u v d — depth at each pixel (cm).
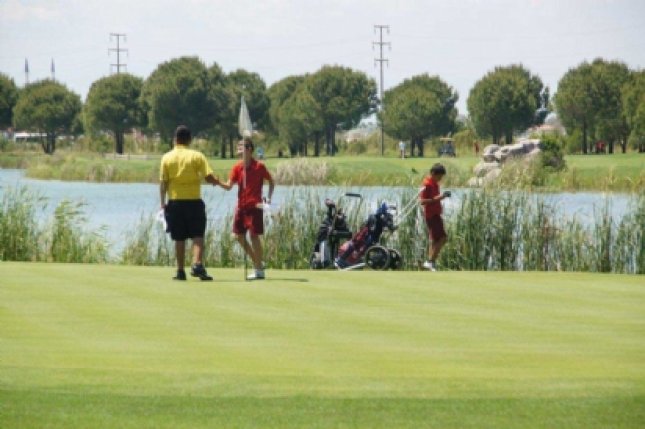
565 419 1936
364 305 3278
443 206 5500
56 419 1917
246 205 4119
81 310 3128
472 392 2119
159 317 3012
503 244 5422
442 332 2798
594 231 5403
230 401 2041
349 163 17738
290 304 3291
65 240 5719
